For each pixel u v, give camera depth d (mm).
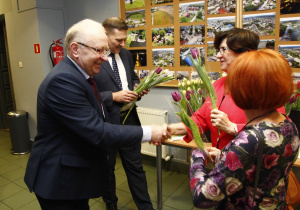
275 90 766
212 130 1428
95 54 1239
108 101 1841
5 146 4246
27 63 3855
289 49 2193
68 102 1163
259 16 2271
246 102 815
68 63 1267
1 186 2906
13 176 3150
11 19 3930
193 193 854
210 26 2516
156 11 2811
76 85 1187
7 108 5125
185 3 2617
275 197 826
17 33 3885
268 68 767
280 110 1206
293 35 2156
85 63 1263
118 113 1924
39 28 3533
